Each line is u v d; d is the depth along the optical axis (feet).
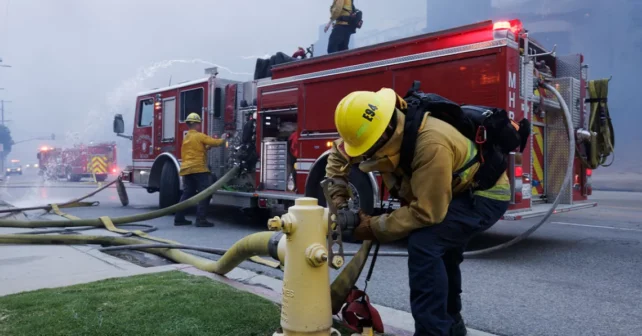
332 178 8.23
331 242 7.15
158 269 12.99
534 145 20.76
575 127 21.24
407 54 18.34
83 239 17.60
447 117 7.31
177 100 30.01
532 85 17.44
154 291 10.23
